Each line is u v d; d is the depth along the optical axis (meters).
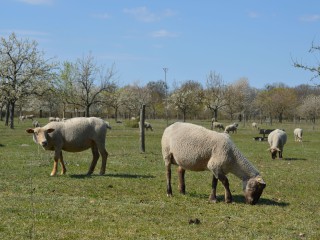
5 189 14.65
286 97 127.94
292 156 31.34
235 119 134.12
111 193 14.63
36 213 11.29
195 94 104.94
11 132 54.19
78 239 9.31
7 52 64.06
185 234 9.94
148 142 41.84
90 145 18.55
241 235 10.02
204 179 18.53
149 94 137.38
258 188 13.51
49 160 23.30
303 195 15.89
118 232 9.91
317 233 10.48
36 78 65.50
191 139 13.78
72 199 13.24
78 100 81.88
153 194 14.77
